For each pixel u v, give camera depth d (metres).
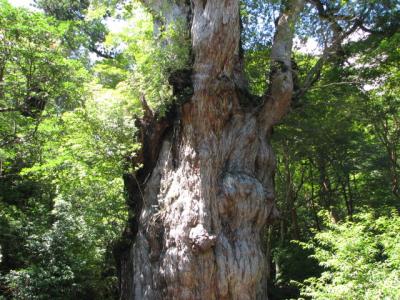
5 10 9.94
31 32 10.30
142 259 10.44
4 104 12.12
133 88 11.44
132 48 11.81
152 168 11.38
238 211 10.32
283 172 22.36
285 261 19.17
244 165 11.05
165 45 11.62
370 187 23.11
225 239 9.94
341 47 15.76
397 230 9.38
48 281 11.91
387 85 16.61
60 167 13.04
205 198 10.00
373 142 22.14
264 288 10.78
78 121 11.54
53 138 13.05
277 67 12.01
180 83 10.71
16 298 11.43
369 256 8.69
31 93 11.73
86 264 13.64
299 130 18.06
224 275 9.61
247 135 11.25
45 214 14.58
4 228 13.03
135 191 11.65
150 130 11.22
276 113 11.85
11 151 12.89
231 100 11.09
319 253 9.50
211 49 10.52
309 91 16.84
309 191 25.73
